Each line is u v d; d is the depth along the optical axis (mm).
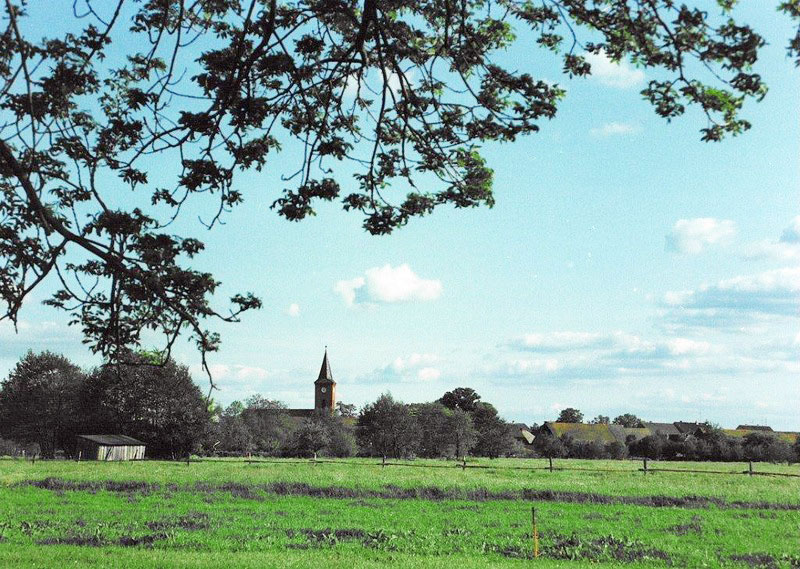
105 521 27891
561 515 30750
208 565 17781
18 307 11102
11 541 22781
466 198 12828
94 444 80688
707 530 26344
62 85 10570
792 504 35094
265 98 11766
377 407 109250
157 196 11898
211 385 11656
